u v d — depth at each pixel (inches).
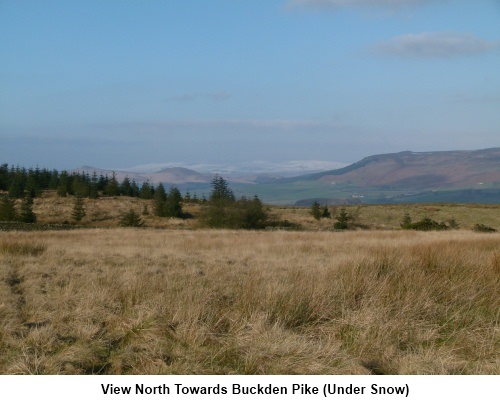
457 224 2220.7
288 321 264.7
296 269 413.4
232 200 1930.4
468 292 315.6
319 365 208.2
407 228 1692.9
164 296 298.8
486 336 244.5
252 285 313.1
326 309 278.5
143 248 700.7
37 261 500.4
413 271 358.6
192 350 222.8
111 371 207.2
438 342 245.6
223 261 542.6
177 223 2124.8
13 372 200.4
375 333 239.1
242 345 227.9
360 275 337.7
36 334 230.2
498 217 2407.7
